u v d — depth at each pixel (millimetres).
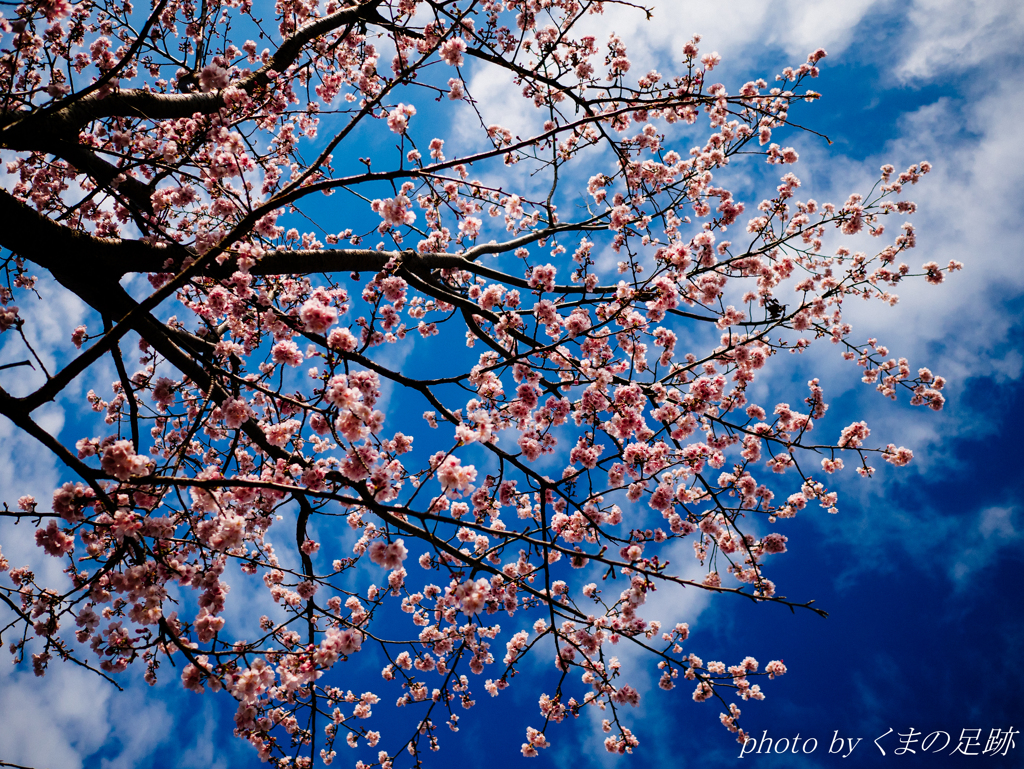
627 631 5141
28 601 5430
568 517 5527
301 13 7320
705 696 5996
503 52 7012
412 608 7914
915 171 8625
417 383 4992
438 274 7977
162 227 5691
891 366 8180
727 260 6316
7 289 4934
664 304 5016
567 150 7230
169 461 4410
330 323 4082
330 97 7461
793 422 6527
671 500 5262
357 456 4109
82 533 4406
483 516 6262
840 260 8250
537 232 7641
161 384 4809
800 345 7867
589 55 7406
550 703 5609
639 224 6242
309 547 6031
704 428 6797
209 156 5637
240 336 5840
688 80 6910
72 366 3912
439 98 5816
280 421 5367
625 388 4957
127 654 4875
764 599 4070
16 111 4625
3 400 3523
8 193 4453
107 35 6641
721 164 7371
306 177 4469
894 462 6574
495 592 5922
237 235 4336
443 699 5859
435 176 4594
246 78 5969
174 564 4480
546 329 5848
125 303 5324
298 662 4266
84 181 6168
